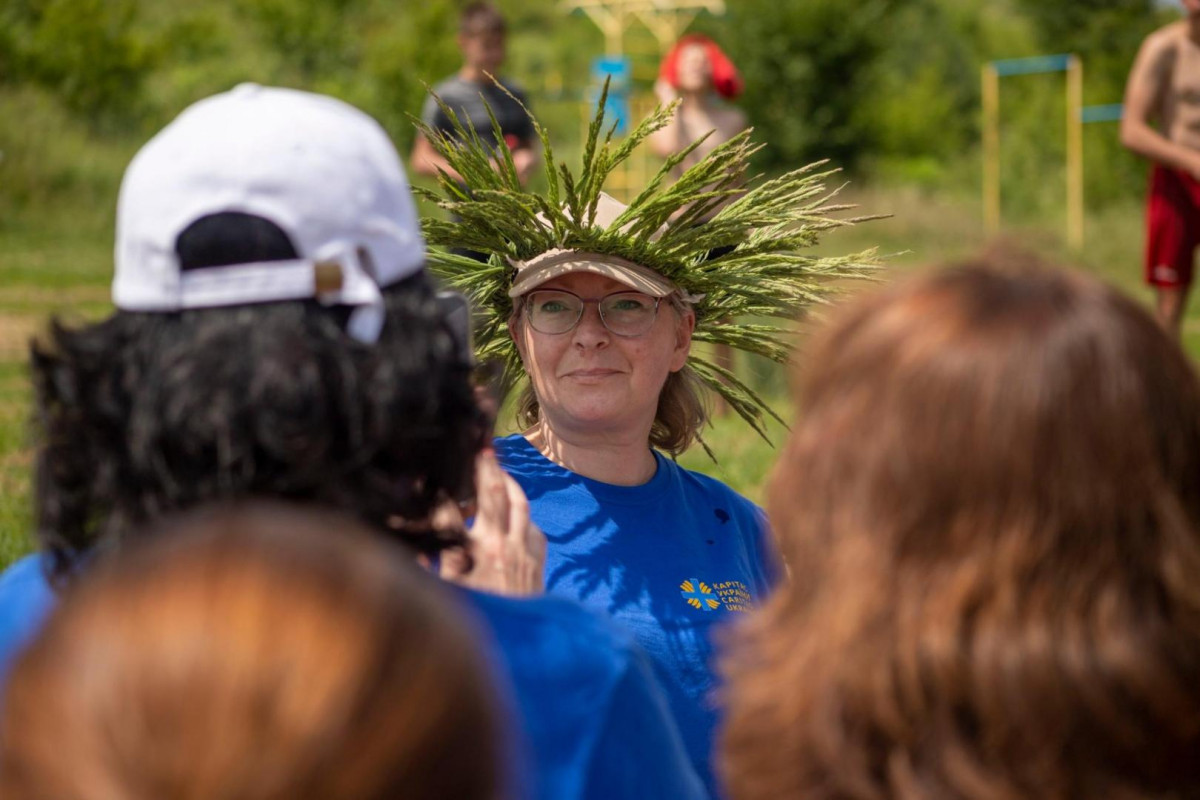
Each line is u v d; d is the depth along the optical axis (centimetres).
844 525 166
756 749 171
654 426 349
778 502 177
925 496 161
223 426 171
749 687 174
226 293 179
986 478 158
